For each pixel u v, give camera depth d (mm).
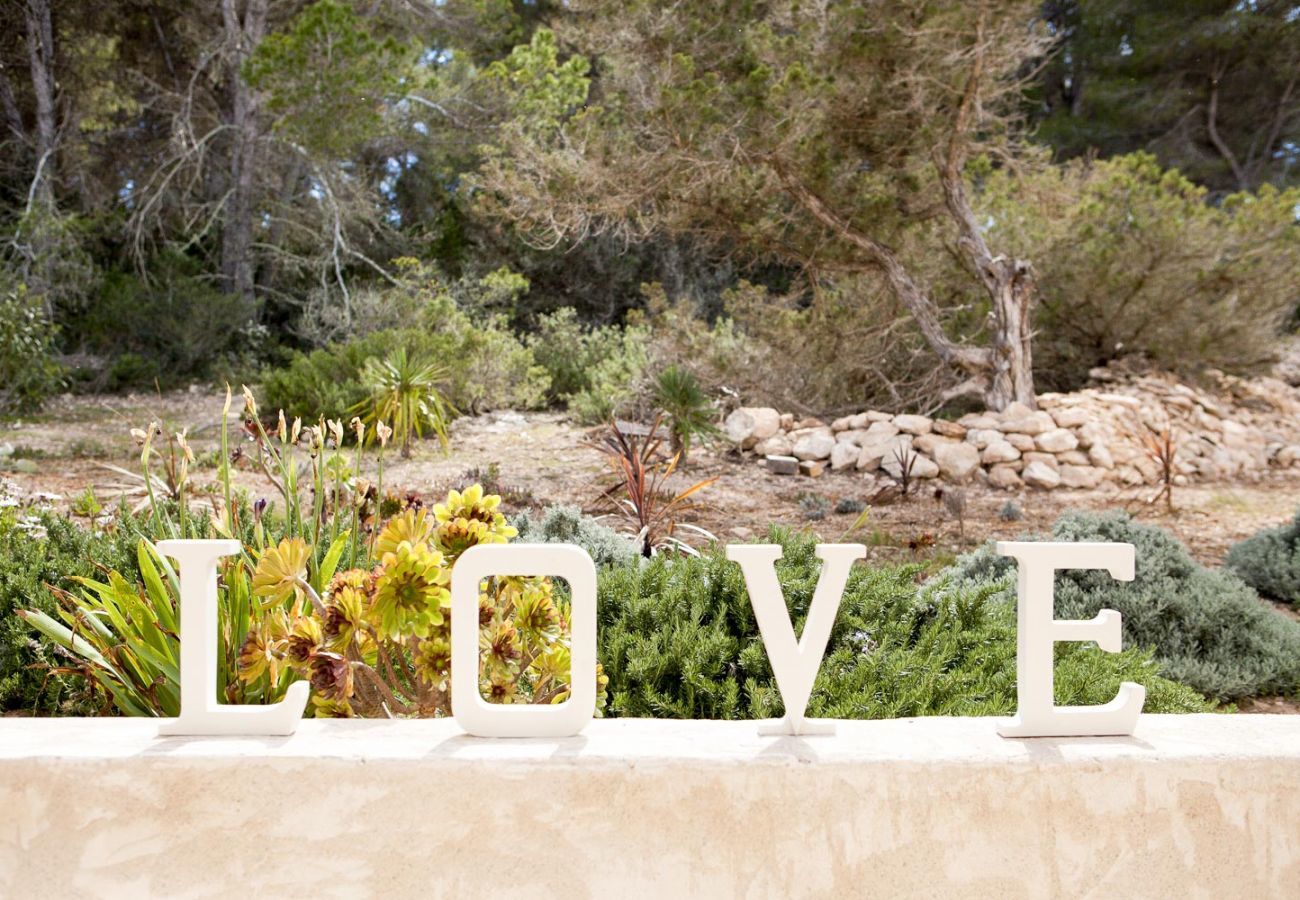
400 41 20531
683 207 11461
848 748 1479
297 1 19141
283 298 20094
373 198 19734
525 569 1527
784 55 10414
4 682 3176
